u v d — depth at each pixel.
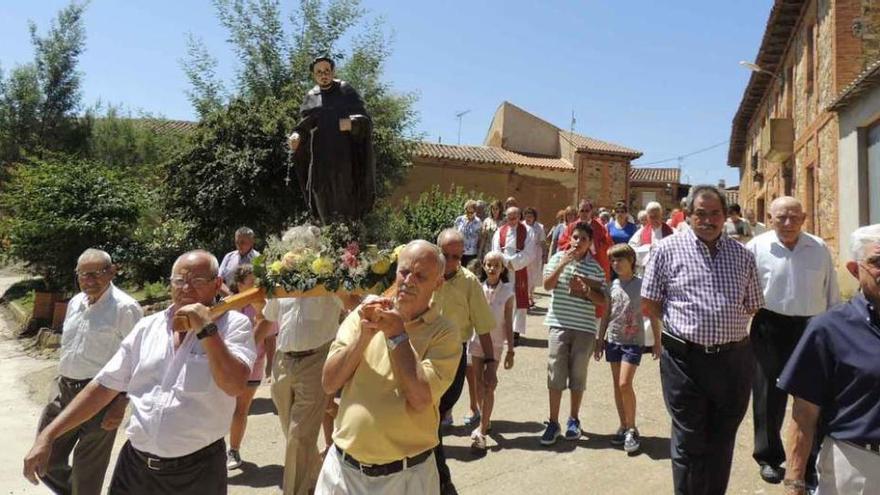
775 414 4.83
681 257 4.17
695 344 4.00
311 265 3.86
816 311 4.67
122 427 6.82
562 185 26.03
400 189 23.38
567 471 5.20
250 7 19.28
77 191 14.09
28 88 27.22
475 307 5.13
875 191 10.55
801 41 15.06
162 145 21.77
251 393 5.57
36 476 3.14
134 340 3.37
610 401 6.94
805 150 14.67
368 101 19.08
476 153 25.45
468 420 6.32
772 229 4.89
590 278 5.75
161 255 15.73
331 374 2.82
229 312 3.44
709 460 3.99
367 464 2.74
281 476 5.40
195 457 3.15
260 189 15.67
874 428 2.63
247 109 16.48
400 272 2.87
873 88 10.22
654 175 43.94
